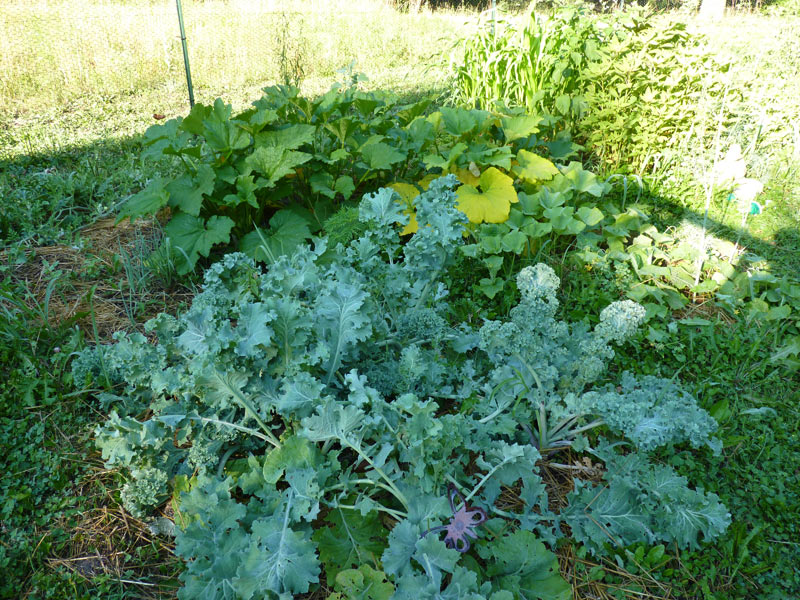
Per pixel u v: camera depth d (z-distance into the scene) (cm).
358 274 264
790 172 508
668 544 230
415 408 209
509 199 404
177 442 259
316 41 1019
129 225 450
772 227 445
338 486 219
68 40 941
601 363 245
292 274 260
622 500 231
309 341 247
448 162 405
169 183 395
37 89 796
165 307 360
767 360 315
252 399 240
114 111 744
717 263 395
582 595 212
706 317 359
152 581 216
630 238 440
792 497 247
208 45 979
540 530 224
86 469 255
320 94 795
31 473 251
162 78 894
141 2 1280
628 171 504
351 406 210
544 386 254
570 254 397
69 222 452
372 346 271
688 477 255
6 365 302
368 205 294
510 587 201
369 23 1204
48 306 347
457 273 383
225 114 402
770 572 221
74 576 212
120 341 256
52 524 233
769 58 759
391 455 246
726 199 470
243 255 291
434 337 283
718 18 1200
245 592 191
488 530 221
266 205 436
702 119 500
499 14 644
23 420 271
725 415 276
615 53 525
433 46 1090
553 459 262
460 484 235
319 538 213
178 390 234
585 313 354
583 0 714
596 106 527
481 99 569
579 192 446
